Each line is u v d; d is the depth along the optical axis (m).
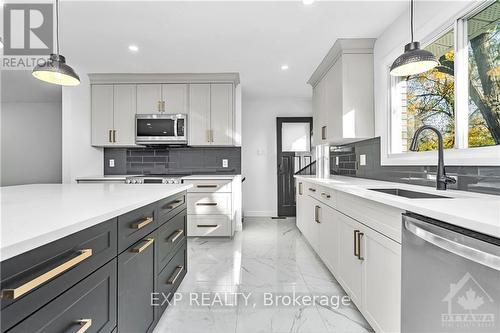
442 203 1.12
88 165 3.80
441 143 1.60
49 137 4.97
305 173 5.02
